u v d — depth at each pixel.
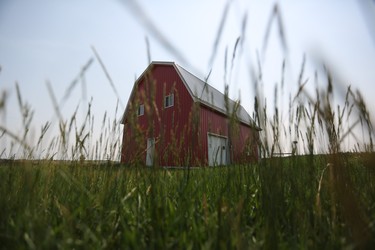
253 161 1.39
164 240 0.79
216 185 1.51
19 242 0.76
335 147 0.99
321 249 0.84
